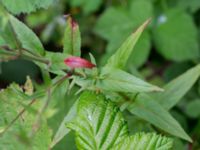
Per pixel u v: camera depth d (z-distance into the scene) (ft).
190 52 2.20
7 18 1.10
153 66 2.43
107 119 1.27
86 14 2.58
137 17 2.28
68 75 1.20
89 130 1.26
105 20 2.32
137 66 2.19
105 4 2.58
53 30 2.51
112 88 1.21
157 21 2.28
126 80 1.21
